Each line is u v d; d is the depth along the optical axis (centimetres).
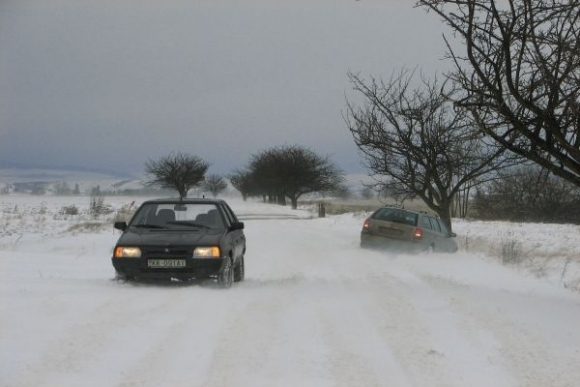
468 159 5550
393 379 1377
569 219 11025
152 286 2656
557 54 1855
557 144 2203
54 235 6669
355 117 5794
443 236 5225
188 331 1781
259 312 2084
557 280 3891
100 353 1532
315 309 2169
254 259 4500
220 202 3212
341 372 1420
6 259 3897
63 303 2102
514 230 8012
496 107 2044
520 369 1473
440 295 2533
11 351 1518
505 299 2567
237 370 1420
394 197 6431
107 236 6375
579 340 1803
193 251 2662
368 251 5078
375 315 2075
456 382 1365
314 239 6631
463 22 2017
